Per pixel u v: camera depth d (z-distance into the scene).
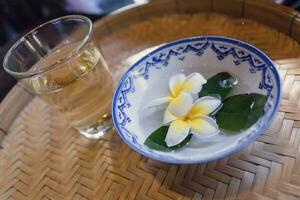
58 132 0.36
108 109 0.34
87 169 0.31
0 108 0.40
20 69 0.33
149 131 0.29
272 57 0.35
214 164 0.28
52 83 0.31
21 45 0.34
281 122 0.29
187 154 0.26
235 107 0.28
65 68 0.31
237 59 0.31
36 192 0.31
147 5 0.46
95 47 0.34
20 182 0.32
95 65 0.33
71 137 0.35
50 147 0.35
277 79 0.27
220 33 0.40
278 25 0.38
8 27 0.71
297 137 0.28
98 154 0.32
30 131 0.38
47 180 0.32
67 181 0.31
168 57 0.34
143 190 0.28
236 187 0.26
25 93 0.42
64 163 0.33
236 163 0.28
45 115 0.39
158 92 0.33
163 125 0.29
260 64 0.29
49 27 0.36
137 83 0.33
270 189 0.25
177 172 0.29
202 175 0.28
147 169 0.30
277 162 0.27
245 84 0.30
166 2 0.45
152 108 0.31
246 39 0.38
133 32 0.45
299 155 0.26
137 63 0.33
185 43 0.33
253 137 0.24
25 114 0.40
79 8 0.66
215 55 0.33
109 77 0.35
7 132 0.38
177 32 0.42
